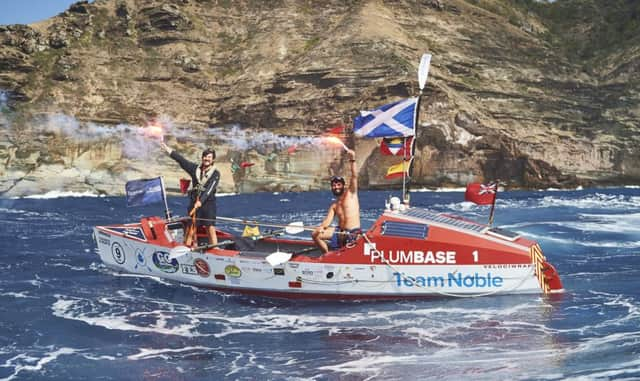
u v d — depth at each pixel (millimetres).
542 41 97375
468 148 65125
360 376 6570
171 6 88625
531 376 6367
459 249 9422
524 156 64000
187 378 6664
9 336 8203
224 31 90938
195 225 10875
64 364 7145
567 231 17938
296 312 9258
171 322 8820
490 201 10070
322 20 90000
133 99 77812
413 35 86812
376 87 69562
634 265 12281
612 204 31406
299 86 76188
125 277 11711
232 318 9000
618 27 99375
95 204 40562
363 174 63688
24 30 80188
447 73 81062
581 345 7270
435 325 8305
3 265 13211
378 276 9570
